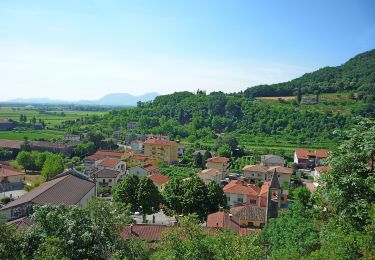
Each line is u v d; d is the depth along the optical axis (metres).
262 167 108.50
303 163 131.25
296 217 38.34
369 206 20.56
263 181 104.38
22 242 24.44
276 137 181.25
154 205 68.62
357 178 20.39
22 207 48.53
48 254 21.38
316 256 22.62
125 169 119.94
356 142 21.84
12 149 146.75
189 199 67.19
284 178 102.38
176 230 25.11
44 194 52.50
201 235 24.72
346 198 21.56
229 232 27.72
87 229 25.23
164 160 151.88
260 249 24.09
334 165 21.80
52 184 59.31
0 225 24.39
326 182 22.89
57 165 101.06
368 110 181.62
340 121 178.88
